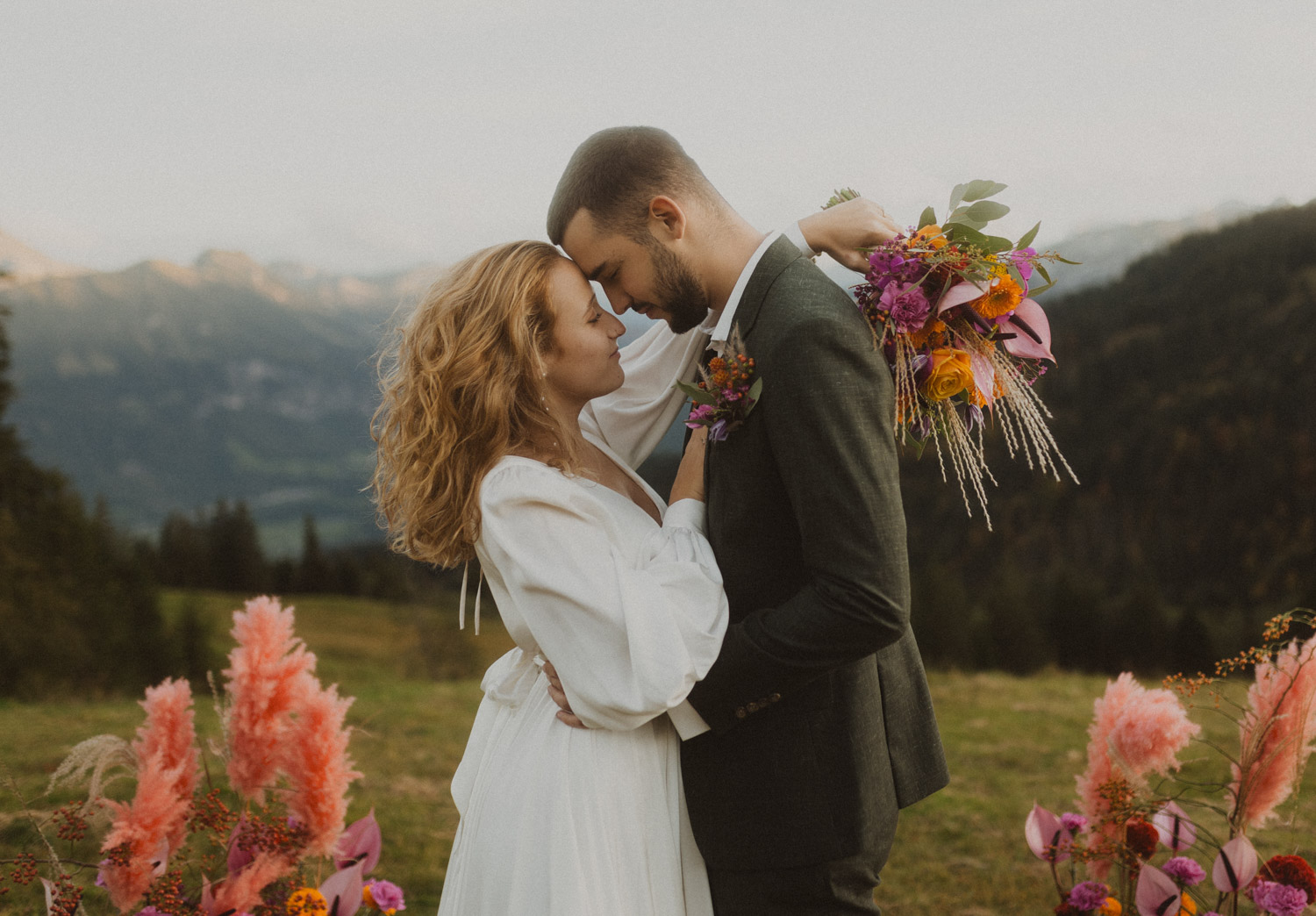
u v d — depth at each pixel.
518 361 1.52
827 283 1.40
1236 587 33.66
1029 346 1.50
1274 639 2.24
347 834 2.51
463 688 9.14
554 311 1.55
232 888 2.11
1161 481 37.22
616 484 1.72
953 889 3.61
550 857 1.42
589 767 1.46
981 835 4.27
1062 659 31.69
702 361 1.66
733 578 1.46
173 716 2.14
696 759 1.49
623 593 1.39
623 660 1.39
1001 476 39.03
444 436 1.52
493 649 31.92
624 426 1.83
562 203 1.51
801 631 1.32
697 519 1.55
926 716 1.64
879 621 1.29
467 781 1.74
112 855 1.99
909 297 1.38
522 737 1.59
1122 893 2.39
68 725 6.31
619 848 1.44
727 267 1.47
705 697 1.40
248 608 2.16
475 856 1.52
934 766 1.63
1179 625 30.70
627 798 1.46
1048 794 5.02
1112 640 31.25
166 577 54.03
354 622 36.09
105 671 22.77
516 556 1.43
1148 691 2.29
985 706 7.93
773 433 1.33
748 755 1.45
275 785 2.35
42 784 4.31
